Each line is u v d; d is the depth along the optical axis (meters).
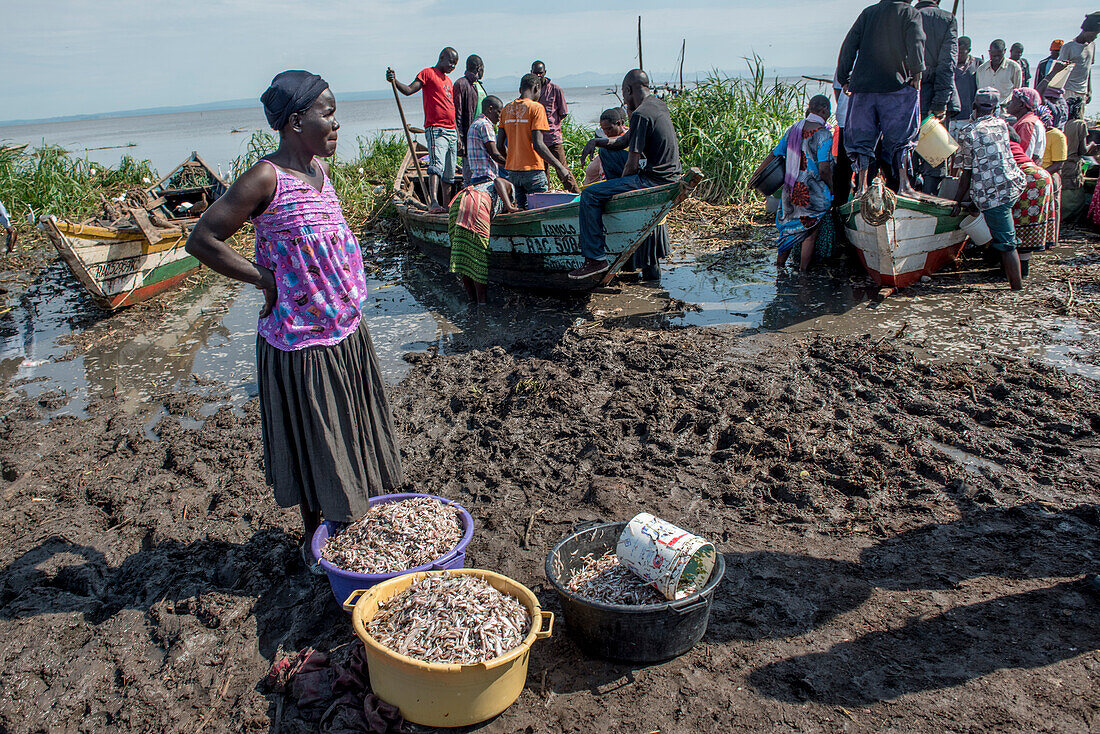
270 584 3.71
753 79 13.62
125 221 9.44
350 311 3.33
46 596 3.71
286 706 2.98
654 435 5.08
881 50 7.33
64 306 9.39
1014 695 2.79
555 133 11.66
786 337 6.70
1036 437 4.74
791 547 3.84
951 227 7.82
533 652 3.21
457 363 6.52
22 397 6.55
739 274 8.84
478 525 4.24
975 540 3.77
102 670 3.19
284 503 3.46
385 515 3.59
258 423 5.63
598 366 6.21
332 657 3.17
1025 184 7.53
